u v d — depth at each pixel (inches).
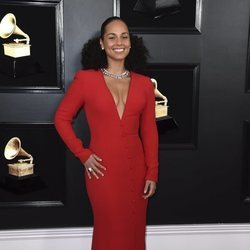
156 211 117.0
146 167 93.4
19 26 104.1
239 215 118.5
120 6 104.6
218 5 106.0
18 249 115.2
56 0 103.0
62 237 115.6
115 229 90.7
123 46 86.7
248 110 112.4
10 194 112.0
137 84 89.0
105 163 87.2
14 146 107.9
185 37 107.3
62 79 107.5
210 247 119.0
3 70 105.8
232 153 114.7
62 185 113.3
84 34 105.7
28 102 108.1
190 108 111.6
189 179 115.7
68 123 89.1
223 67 109.6
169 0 104.8
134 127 88.8
